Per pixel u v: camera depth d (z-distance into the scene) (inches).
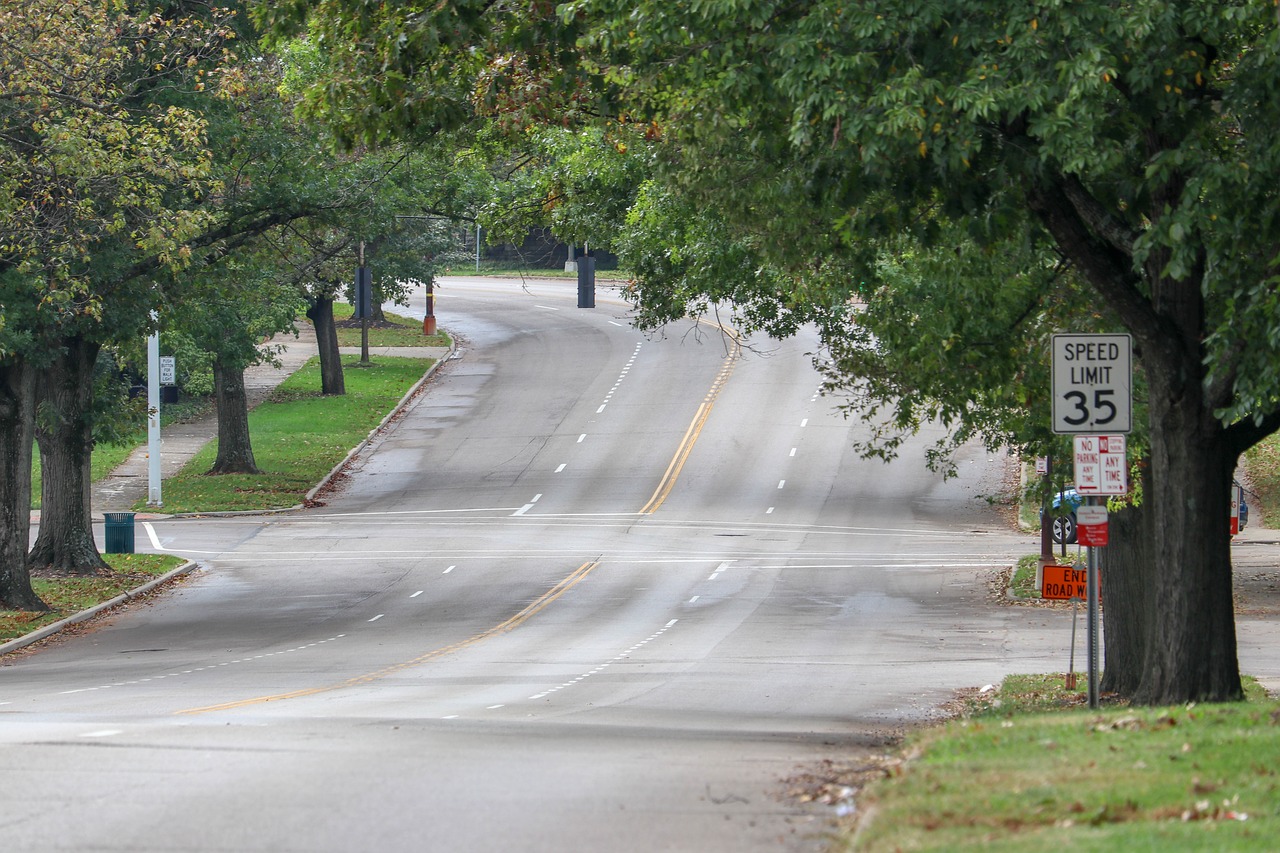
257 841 852.6
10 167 2453.2
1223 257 1338.6
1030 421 2014.0
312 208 3216.0
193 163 2920.8
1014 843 741.9
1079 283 1827.0
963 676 2206.0
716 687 2062.0
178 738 1310.3
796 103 1472.7
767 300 3065.9
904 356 1911.9
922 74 1412.4
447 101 1905.8
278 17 1969.7
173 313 3312.0
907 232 1662.2
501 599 3272.6
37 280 2564.0
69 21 2490.2
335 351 6697.8
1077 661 2380.7
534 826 890.1
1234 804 818.2
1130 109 1445.6
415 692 1972.2
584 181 3006.9
